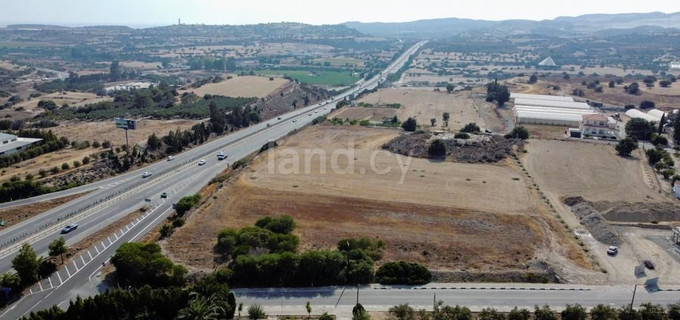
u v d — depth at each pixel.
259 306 73.31
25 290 78.94
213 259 87.88
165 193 122.94
